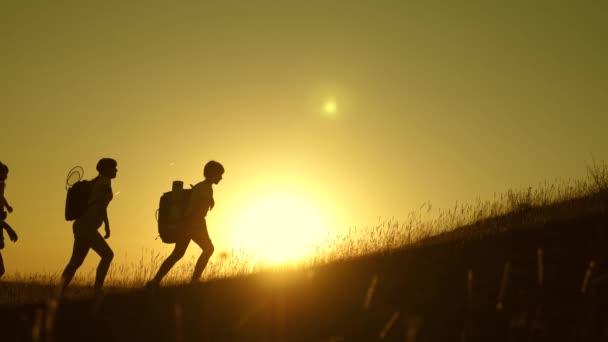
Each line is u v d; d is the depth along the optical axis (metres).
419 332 7.27
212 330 7.62
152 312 8.38
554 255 9.00
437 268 9.20
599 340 6.88
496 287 8.21
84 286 13.19
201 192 11.75
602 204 11.66
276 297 8.63
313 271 9.73
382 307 8.01
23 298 11.55
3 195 12.57
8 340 7.45
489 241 10.18
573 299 7.71
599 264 8.48
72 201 11.58
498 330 7.24
